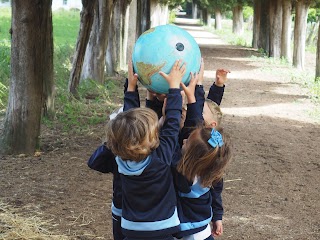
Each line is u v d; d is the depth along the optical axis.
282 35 18.72
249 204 4.81
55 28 27.12
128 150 2.65
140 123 2.64
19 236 3.94
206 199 2.88
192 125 2.90
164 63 2.84
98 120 7.98
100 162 2.91
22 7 5.86
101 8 11.02
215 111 3.08
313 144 7.27
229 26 48.69
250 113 9.41
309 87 12.59
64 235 3.99
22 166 5.61
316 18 27.70
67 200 4.68
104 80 11.41
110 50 13.25
